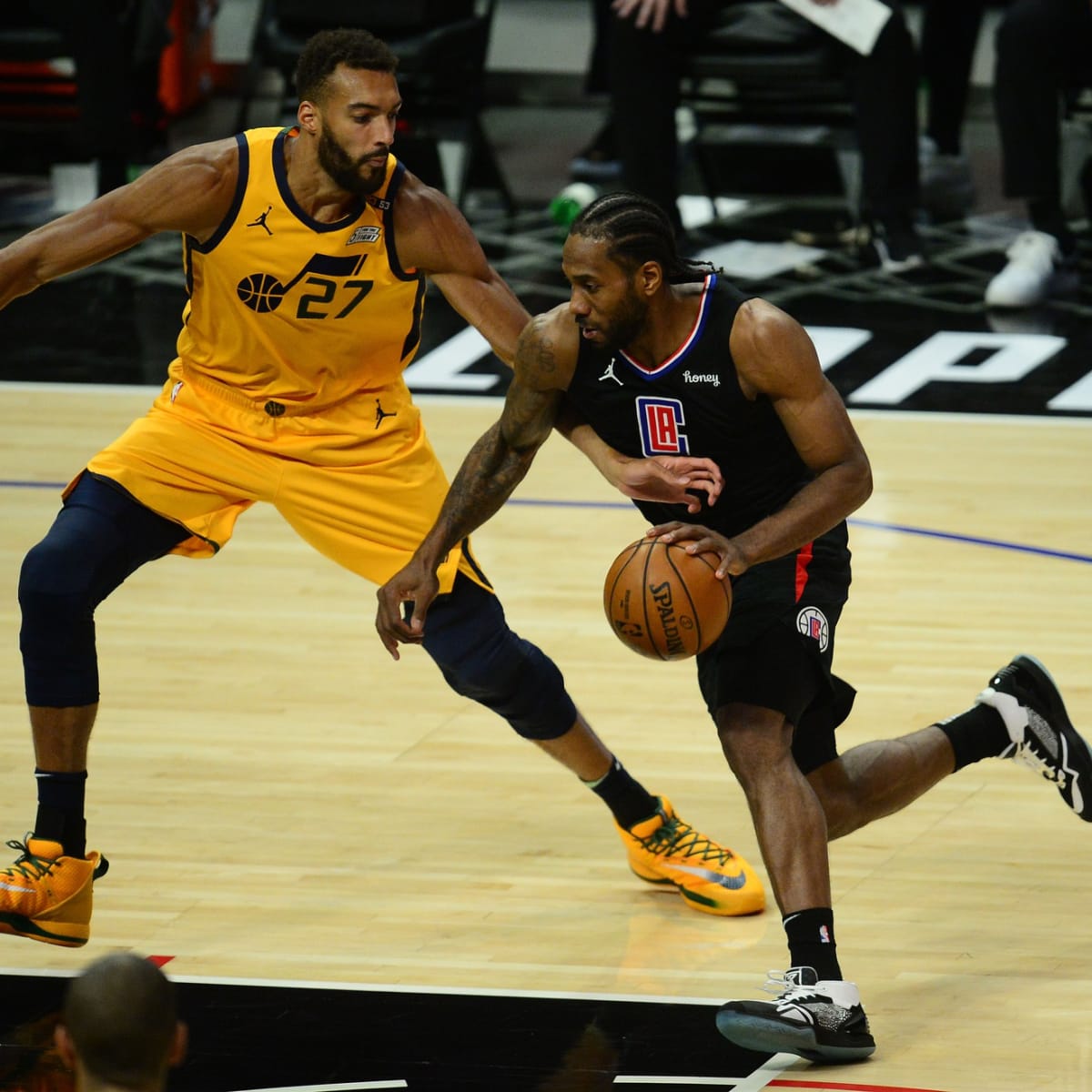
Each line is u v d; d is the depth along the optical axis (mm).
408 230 12047
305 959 12273
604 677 17219
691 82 30781
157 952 12375
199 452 12445
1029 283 28500
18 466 22875
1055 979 11945
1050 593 18938
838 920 12797
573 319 11211
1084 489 21891
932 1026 11344
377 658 17719
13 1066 10883
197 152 11867
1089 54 28797
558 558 20109
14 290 11836
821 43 29344
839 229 32688
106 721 16188
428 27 30562
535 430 11773
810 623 11516
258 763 15398
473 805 14734
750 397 11086
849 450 10992
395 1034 11258
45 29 30844
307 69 11508
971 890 13219
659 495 11148
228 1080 10695
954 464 22703
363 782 15109
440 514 12031
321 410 12547
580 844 14102
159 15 33094
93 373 26391
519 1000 11703
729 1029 10578
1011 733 12867
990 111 39781
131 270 31750
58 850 11852
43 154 36156
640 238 10633
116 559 12125
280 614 18766
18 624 18594
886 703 16422
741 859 13125
